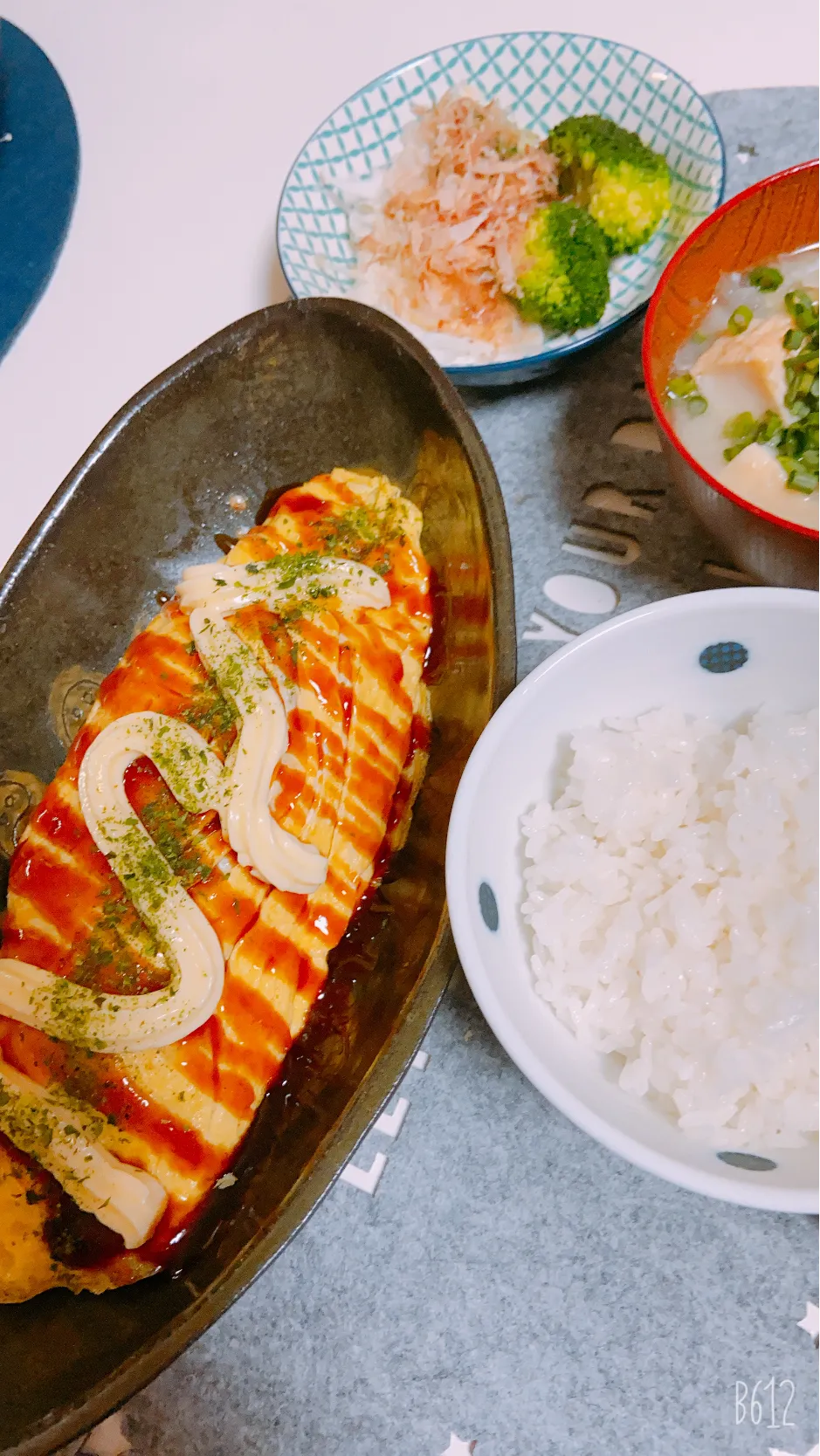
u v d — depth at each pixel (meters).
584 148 0.40
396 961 0.33
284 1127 0.32
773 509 0.34
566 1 0.46
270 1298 0.31
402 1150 0.32
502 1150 0.32
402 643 0.36
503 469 0.39
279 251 0.41
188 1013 0.32
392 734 0.35
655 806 0.31
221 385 0.38
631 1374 0.29
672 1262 0.30
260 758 0.34
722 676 0.32
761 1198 0.25
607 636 0.30
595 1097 0.28
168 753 0.34
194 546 0.39
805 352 0.35
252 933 0.33
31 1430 0.28
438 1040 0.33
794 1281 0.30
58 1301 0.31
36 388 0.44
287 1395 0.30
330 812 0.34
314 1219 0.31
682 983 0.30
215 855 0.33
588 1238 0.31
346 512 0.38
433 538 0.37
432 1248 0.31
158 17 0.51
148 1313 0.30
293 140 0.47
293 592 0.36
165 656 0.36
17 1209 0.32
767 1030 0.29
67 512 0.37
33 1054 0.32
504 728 0.30
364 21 0.48
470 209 0.41
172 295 0.45
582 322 0.40
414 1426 0.30
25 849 0.34
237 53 0.49
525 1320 0.30
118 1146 0.32
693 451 0.36
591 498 0.38
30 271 0.46
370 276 0.42
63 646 0.37
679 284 0.35
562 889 0.31
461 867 0.28
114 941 0.33
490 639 0.32
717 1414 0.29
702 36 0.44
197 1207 0.32
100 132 0.49
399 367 0.36
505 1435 0.29
